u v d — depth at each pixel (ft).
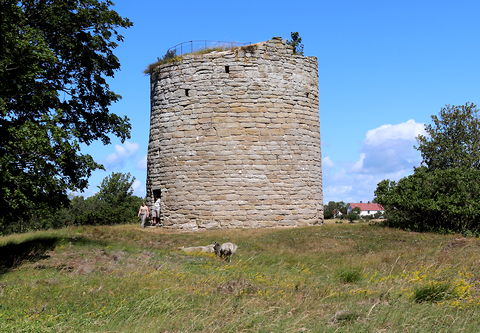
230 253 57.52
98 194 182.70
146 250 59.31
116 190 181.47
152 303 34.60
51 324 31.12
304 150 89.10
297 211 86.74
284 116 87.66
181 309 34.17
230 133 85.35
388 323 30.96
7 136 52.49
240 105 85.97
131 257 53.67
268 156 85.81
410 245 65.31
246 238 72.74
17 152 52.95
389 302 36.32
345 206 307.78
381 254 59.41
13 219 61.00
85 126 70.59
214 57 87.04
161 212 88.48
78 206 169.17
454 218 76.59
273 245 67.31
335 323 31.17
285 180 86.33
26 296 37.04
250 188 84.58
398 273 48.01
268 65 87.61
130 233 74.43
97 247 59.93
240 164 84.84
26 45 53.11
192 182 85.66
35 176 53.47
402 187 82.58
